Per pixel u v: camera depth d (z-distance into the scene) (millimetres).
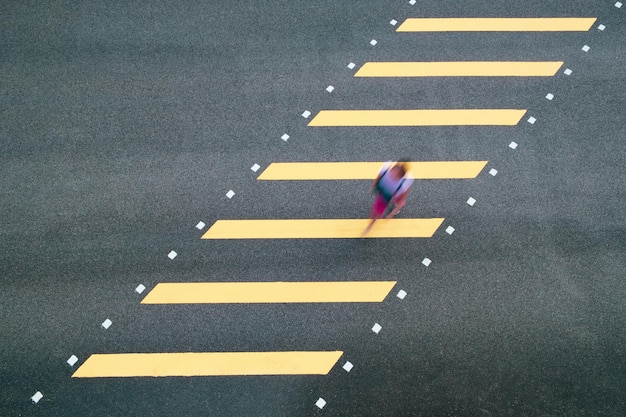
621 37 9125
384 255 7680
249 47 9039
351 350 7168
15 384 6953
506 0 9312
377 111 8602
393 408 6930
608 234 7824
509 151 8336
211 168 8172
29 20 9188
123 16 9250
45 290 7406
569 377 7066
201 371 7039
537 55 8992
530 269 7617
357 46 9062
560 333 7273
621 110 8641
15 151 8234
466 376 7066
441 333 7258
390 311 7359
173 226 7809
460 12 9289
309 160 8250
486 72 8875
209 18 9258
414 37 9117
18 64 8859
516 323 7316
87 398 6914
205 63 8914
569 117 8578
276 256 7656
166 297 7395
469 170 8203
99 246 7672
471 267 7625
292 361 7098
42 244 7664
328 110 8609
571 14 9273
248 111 8578
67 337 7180
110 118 8500
